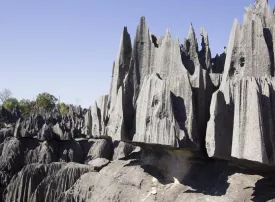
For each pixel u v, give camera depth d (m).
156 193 27.97
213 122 21.64
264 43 22.75
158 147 28.36
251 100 20.12
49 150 52.62
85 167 40.50
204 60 29.62
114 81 32.41
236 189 22.73
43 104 138.75
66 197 35.12
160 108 24.83
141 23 31.00
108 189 31.97
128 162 35.50
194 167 27.69
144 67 30.16
